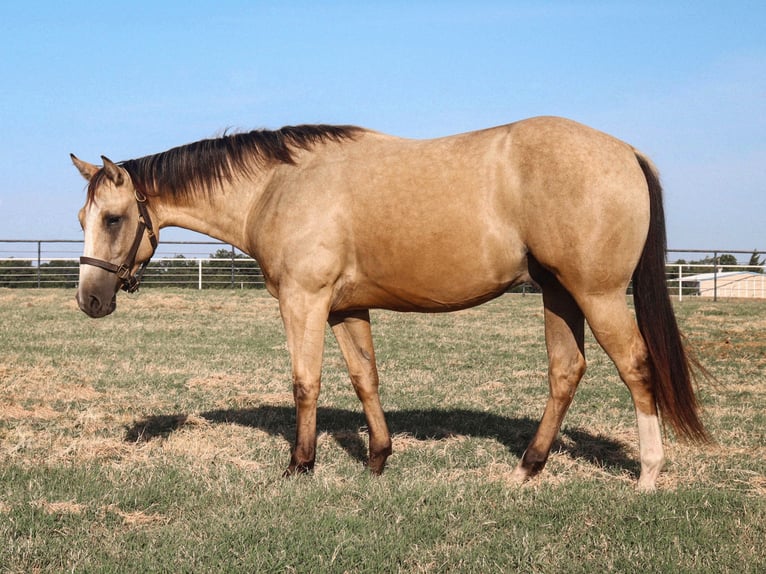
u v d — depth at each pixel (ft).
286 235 14.58
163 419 21.26
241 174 15.93
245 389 26.96
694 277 82.79
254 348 38.11
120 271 15.64
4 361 31.30
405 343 40.88
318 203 14.39
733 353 35.60
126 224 15.58
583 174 12.60
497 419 21.77
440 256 13.69
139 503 12.94
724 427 19.80
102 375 29.14
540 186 12.85
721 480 14.58
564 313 14.37
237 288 78.43
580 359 14.61
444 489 13.11
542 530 11.38
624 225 12.72
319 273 14.37
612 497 12.73
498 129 13.83
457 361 34.40
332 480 14.17
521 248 13.42
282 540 10.78
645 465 13.47
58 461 15.90
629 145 13.70
